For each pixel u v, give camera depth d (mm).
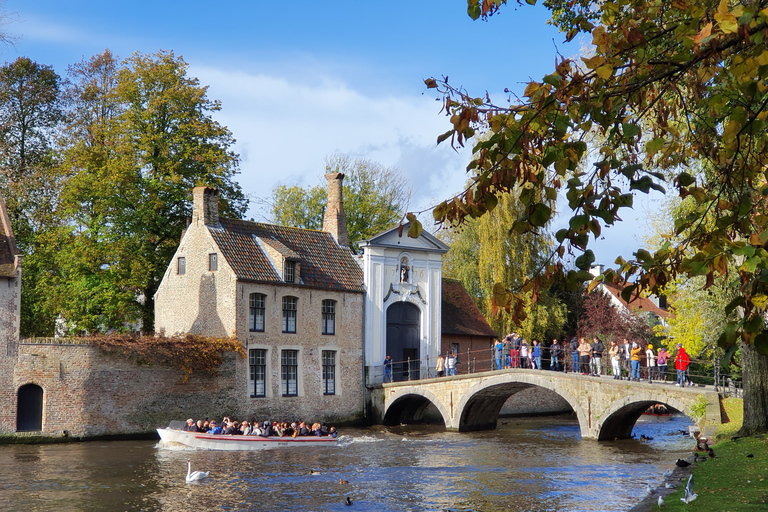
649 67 7812
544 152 7695
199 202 40344
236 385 37312
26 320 44750
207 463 27281
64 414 32594
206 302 39375
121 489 22359
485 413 40312
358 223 59938
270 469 26125
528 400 51062
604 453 29875
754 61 6746
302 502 20703
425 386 40250
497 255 50500
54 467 26062
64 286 41000
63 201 42344
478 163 7840
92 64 49062
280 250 40062
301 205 60625
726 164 9000
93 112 48344
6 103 48344
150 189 42562
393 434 37719
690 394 29328
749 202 7473
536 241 51438
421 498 21125
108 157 43125
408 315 45250
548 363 52094
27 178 44062
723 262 6750
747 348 22250
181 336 36969
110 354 33750
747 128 7770
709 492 14188
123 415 33906
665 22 8523
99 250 40469
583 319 58562
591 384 33562
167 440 31562
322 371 41281
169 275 41781
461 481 23656
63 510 19672
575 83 7434
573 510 19281
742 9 6660
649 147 7375
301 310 40562
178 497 21328
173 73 44719
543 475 24609
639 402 31625
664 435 36312
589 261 7320
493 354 50344
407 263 45125
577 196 7434
